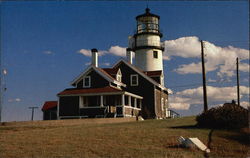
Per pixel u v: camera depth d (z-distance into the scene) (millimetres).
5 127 23344
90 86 38938
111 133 19312
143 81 42062
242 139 18859
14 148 15641
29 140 17391
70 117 36938
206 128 21969
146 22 48812
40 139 17641
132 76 42500
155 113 41000
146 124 25516
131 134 19062
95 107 36312
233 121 21375
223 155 15922
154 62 48062
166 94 47875
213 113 22328
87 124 27172
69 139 17641
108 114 35250
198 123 23125
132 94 38188
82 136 18438
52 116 47094
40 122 25953
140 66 48375
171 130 20703
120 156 14539
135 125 24594
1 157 14141
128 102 38594
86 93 36719
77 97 37156
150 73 45250
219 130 21219
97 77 38875
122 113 35656
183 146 16656
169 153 15180
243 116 21391
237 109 22000
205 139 18641
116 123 27875
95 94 36500
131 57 46594
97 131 20094
